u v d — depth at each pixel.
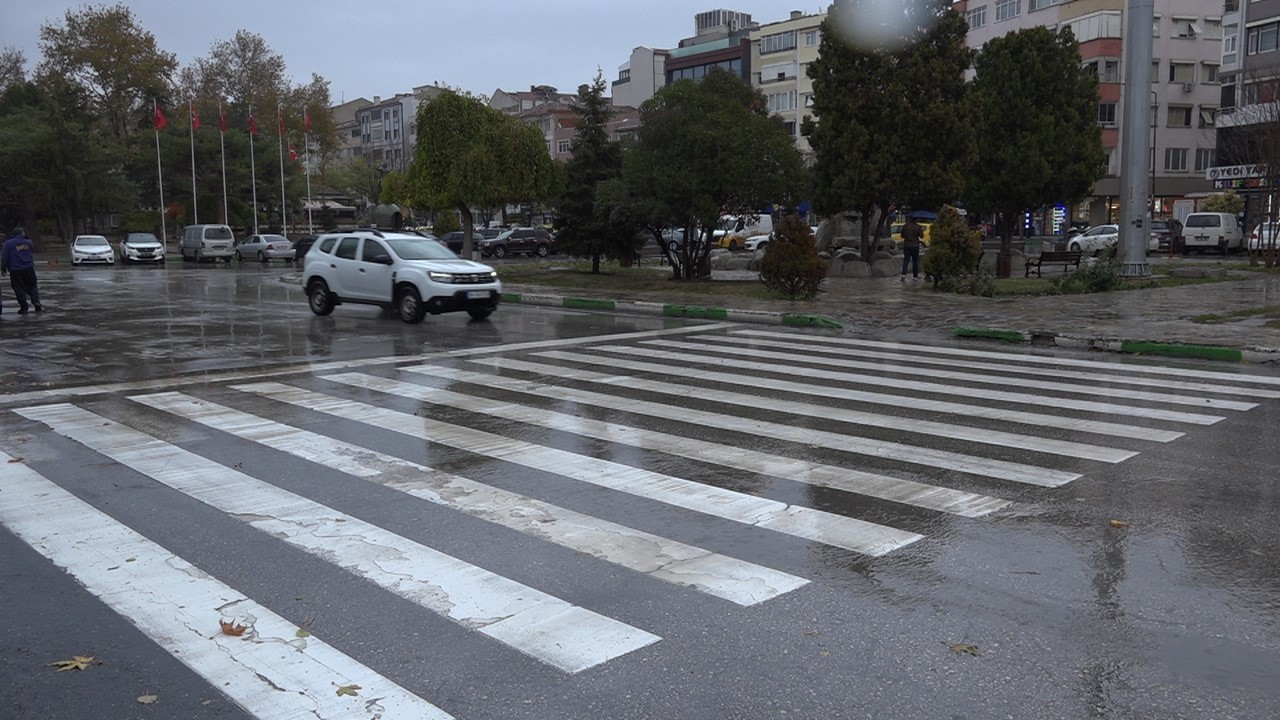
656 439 8.53
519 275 31.39
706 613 4.75
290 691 4.01
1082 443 8.30
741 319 19.19
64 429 9.12
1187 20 61.66
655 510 6.44
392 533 6.00
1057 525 6.08
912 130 27.84
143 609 4.87
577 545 5.75
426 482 7.15
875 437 8.57
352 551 5.68
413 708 3.86
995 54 33.84
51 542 5.89
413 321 18.31
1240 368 12.76
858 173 28.33
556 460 7.79
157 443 8.52
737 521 6.19
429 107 30.64
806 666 4.20
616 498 6.72
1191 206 55.53
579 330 17.36
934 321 17.95
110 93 72.44
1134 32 25.48
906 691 3.97
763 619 4.68
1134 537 5.85
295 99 81.12
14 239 20.62
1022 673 4.12
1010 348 14.84
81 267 44.53
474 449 8.19
